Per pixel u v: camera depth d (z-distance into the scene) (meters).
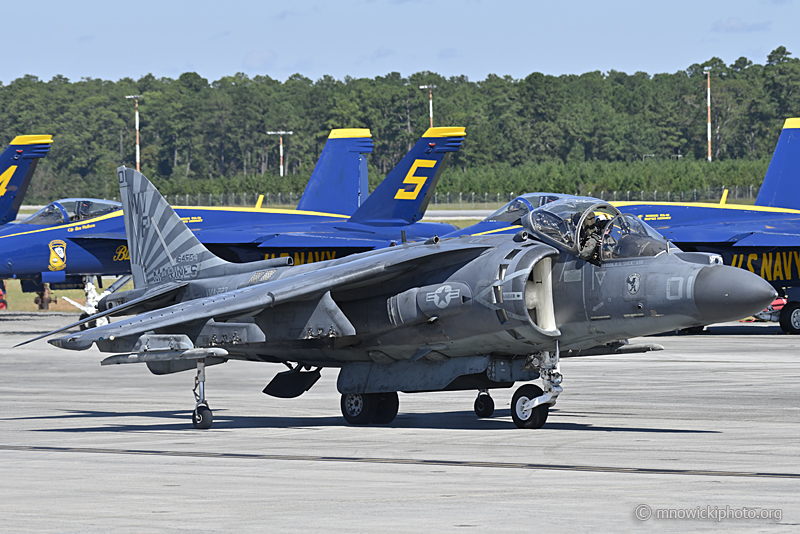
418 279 54.31
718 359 90.19
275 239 124.62
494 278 50.81
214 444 47.59
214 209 135.25
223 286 61.81
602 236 50.91
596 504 31.83
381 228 128.12
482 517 30.14
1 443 48.62
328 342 56.22
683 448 43.97
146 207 66.12
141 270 66.50
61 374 87.44
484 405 57.62
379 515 30.61
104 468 40.50
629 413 57.03
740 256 117.81
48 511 31.73
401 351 55.19
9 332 129.25
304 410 63.41
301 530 28.75
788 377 75.56
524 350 52.25
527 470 38.62
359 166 143.38
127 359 52.94
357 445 46.50
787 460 40.47
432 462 41.00
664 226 123.50
